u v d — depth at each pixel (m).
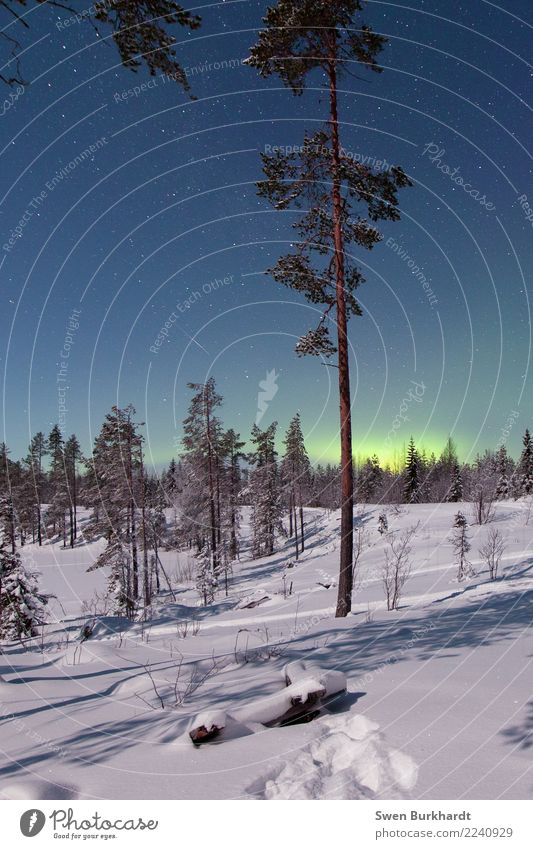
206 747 2.94
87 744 3.17
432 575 16.42
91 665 5.66
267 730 3.12
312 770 2.54
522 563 15.48
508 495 58.12
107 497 27.66
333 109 11.69
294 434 43.97
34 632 12.39
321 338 11.64
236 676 4.44
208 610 17.34
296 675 3.68
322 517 49.97
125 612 19.81
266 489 43.66
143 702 3.96
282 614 12.04
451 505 49.97
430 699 3.30
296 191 11.48
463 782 2.29
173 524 36.81
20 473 51.62
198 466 32.88
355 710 3.24
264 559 40.56
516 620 5.64
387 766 2.48
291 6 10.65
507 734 2.71
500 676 3.67
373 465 58.31
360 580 18.31
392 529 37.59
